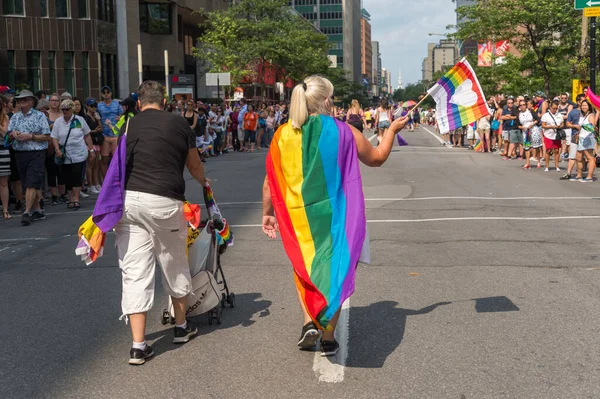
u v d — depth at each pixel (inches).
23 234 399.2
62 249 351.6
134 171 190.2
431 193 542.6
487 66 1487.5
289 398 164.1
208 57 1857.8
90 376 180.5
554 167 770.2
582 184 604.4
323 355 190.4
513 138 876.0
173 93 1316.4
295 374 179.0
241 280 278.2
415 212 445.1
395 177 665.6
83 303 251.3
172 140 193.8
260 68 2082.9
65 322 228.8
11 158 481.4
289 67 2048.5
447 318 223.6
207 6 2090.3
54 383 176.2
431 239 354.9
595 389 167.3
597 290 255.9
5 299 257.9
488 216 426.0
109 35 1518.2
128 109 405.7
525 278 274.1
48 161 524.4
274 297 253.0
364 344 200.2
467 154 992.2
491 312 229.5
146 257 191.9
